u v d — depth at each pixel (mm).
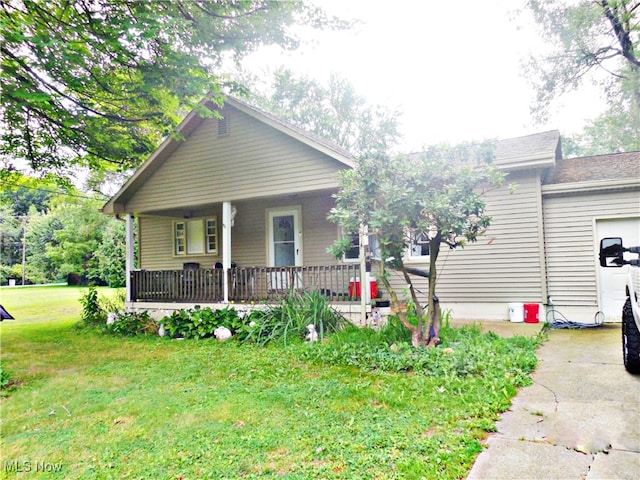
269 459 3035
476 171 5836
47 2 5738
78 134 8281
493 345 5852
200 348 7434
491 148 5773
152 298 10617
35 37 5449
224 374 5574
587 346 6246
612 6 10508
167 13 6148
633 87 12188
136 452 3311
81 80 6727
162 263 13180
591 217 8453
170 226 13070
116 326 9641
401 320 6207
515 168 8523
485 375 4625
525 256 8727
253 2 6297
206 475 2857
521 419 3477
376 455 2947
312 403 4180
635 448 2863
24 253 34844
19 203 39562
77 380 5586
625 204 8195
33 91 6250
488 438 3148
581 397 3932
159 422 3916
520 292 8750
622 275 8234
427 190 5742
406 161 5938
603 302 8359
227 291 9508
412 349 5773
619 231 8273
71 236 27344
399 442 3127
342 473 2732
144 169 10430
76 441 3584
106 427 3881
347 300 8414
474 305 9141
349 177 6203
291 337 7473
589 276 8422
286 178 8992
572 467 2645
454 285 9359
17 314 14305
